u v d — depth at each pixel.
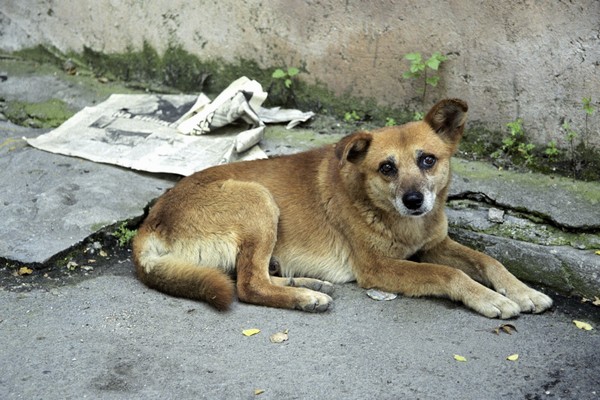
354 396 3.67
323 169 4.91
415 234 4.71
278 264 4.94
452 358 3.99
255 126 6.10
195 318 4.37
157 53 7.07
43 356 3.99
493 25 5.43
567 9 5.12
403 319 4.40
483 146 5.71
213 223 4.70
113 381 3.79
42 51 7.65
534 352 4.05
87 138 6.28
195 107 6.36
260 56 6.56
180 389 3.73
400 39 5.85
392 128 4.58
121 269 4.98
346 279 4.90
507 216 5.18
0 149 6.32
